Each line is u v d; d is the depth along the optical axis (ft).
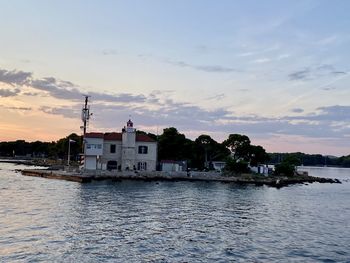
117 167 353.10
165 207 165.89
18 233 103.19
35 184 249.14
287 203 211.00
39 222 118.52
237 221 141.08
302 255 98.48
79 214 136.26
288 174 457.68
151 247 97.60
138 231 114.32
